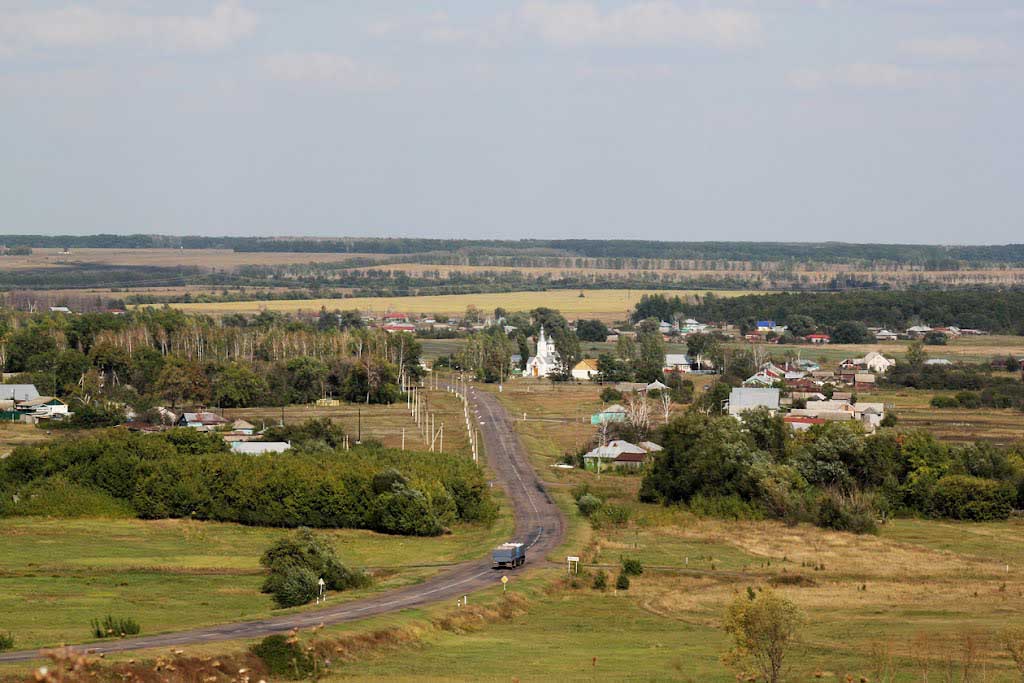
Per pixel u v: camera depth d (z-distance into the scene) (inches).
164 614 5216.5
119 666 3779.5
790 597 5949.8
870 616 5447.8
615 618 5502.0
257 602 5570.9
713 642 4948.3
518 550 6692.9
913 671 4269.2
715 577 6510.8
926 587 6225.4
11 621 4975.4
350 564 6683.1
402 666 4311.0
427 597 5639.8
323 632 4557.1
